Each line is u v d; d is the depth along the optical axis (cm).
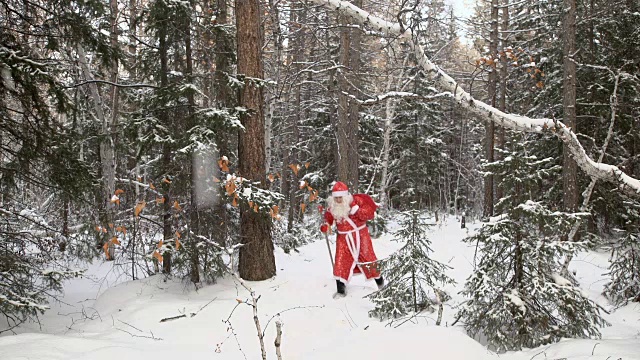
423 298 551
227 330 461
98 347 400
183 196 727
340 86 1294
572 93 1090
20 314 622
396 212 1991
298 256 1076
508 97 1817
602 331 495
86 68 998
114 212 771
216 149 684
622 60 1216
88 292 799
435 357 366
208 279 713
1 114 599
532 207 434
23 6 649
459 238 1292
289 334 491
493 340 420
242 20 724
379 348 389
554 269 480
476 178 2484
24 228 731
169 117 784
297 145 1883
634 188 446
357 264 632
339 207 670
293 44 1373
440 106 2041
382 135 1972
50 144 616
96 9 707
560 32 1317
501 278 461
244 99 724
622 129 1235
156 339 472
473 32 838
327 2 510
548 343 416
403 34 488
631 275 638
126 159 1243
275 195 700
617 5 1204
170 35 784
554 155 1313
